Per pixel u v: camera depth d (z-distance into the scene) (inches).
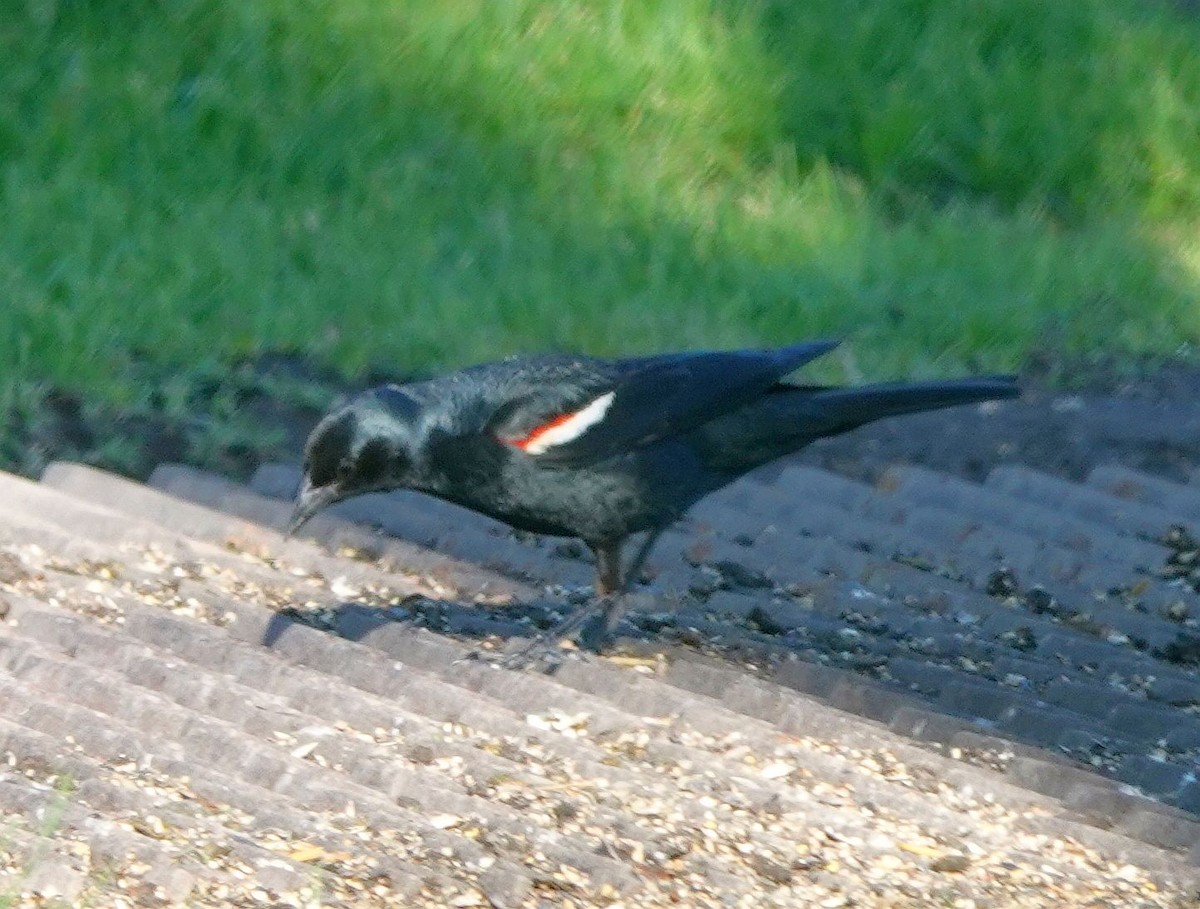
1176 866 294.7
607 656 370.9
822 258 803.4
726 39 938.7
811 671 368.5
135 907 249.1
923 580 443.8
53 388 569.6
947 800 316.5
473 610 401.1
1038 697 377.1
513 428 356.2
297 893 255.9
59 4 843.4
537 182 824.9
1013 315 742.5
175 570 398.0
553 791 301.7
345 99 835.4
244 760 295.7
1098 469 547.5
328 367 621.3
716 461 377.7
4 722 294.5
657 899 269.9
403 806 290.4
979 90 962.7
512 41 895.1
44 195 715.4
